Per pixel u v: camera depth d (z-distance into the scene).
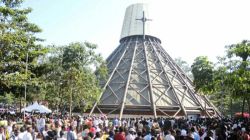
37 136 18.53
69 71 41.69
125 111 56.97
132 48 73.50
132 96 59.59
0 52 27.77
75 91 42.44
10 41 27.64
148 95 60.19
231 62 41.19
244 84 35.69
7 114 43.22
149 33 77.69
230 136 20.16
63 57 42.84
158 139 18.94
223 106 77.00
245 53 38.31
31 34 37.34
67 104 48.59
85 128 22.55
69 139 19.33
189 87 65.38
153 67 67.50
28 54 36.97
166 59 72.12
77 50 42.75
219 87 45.50
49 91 43.31
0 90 41.47
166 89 62.19
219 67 42.91
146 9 79.06
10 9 29.62
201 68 49.16
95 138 17.48
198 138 19.48
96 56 44.00
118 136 18.83
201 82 49.12
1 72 30.22
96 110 56.38
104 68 45.59
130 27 78.19
